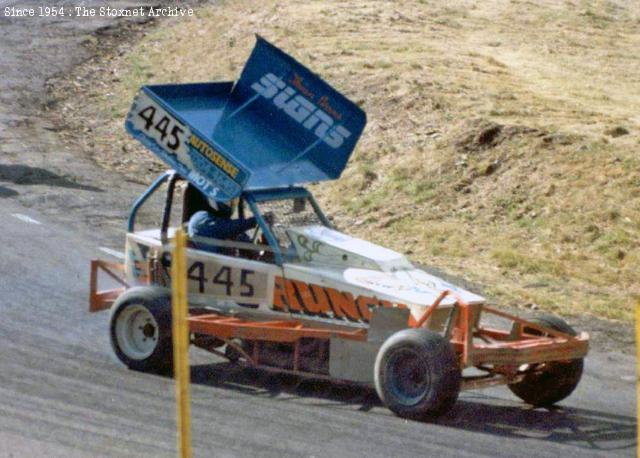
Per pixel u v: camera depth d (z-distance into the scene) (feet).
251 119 99.25
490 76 233.55
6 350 94.22
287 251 89.51
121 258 133.08
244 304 90.22
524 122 191.52
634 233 155.63
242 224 91.91
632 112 208.44
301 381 90.68
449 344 80.38
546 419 86.22
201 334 90.68
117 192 172.45
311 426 78.13
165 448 70.74
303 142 98.84
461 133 186.29
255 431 76.18
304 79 98.43
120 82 273.75
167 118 90.12
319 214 95.81
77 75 280.31
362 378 84.17
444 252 153.07
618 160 171.73
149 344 89.66
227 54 276.62
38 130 220.02
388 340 81.30
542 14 328.90
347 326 85.81
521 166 174.81
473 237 158.40
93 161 197.57
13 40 316.60
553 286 139.74
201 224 92.48
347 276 86.48
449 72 230.48
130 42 322.96
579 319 124.16
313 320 87.40
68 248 136.05
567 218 160.45
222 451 71.26
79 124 230.89
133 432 73.92
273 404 83.56
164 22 347.97
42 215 153.17
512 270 145.89
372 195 176.24
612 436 82.12
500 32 297.74
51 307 110.83
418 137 190.49
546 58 266.36
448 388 79.25
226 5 356.59
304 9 314.76
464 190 172.96
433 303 82.28
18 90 258.16
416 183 176.24
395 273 88.38
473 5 335.26
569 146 178.29
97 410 78.69
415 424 79.97
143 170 194.18
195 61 281.13
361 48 255.29
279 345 89.30
